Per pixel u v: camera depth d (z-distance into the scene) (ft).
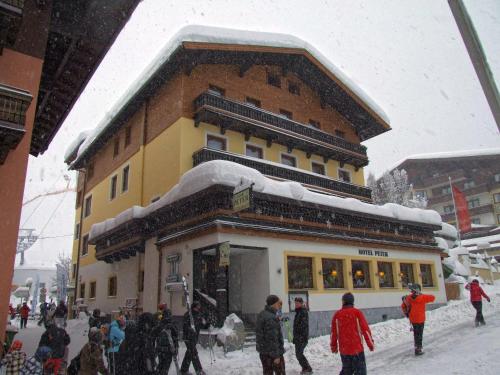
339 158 83.61
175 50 61.93
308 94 84.79
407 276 70.44
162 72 67.00
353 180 87.35
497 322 43.09
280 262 50.90
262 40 69.67
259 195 49.93
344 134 90.38
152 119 71.41
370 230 65.51
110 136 88.38
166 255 55.77
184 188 50.90
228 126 65.36
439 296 74.02
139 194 69.92
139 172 71.61
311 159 79.71
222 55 68.69
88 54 43.55
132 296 65.57
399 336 44.21
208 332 43.11
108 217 82.89
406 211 71.67
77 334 63.26
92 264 86.89
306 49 77.30
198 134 62.95
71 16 40.50
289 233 52.54
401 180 138.00
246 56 71.61
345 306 22.35
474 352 28.94
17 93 27.94
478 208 185.06
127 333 22.94
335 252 58.18
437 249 76.59
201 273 50.52
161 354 25.85
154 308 56.08
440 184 198.59
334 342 22.04
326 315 53.42
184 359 30.78
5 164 30.83
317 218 57.77
